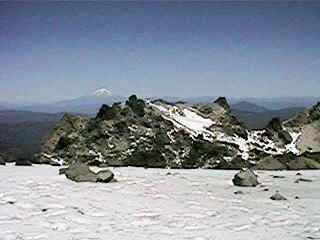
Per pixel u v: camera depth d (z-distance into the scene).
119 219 10.11
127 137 32.12
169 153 30.89
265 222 10.14
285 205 12.11
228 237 8.86
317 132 37.09
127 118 33.91
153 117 34.84
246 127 41.31
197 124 38.12
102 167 23.22
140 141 31.78
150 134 32.72
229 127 38.94
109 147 31.22
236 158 30.92
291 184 16.23
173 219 10.27
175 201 12.43
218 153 31.09
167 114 37.62
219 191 14.42
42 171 18.66
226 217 10.59
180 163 29.88
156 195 13.29
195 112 40.84
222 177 18.17
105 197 12.62
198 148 31.38
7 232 8.70
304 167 24.28
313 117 41.09
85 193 13.10
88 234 8.80
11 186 13.88
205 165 29.64
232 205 12.04
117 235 8.80
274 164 24.05
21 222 9.49
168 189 14.55
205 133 36.22
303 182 16.80
